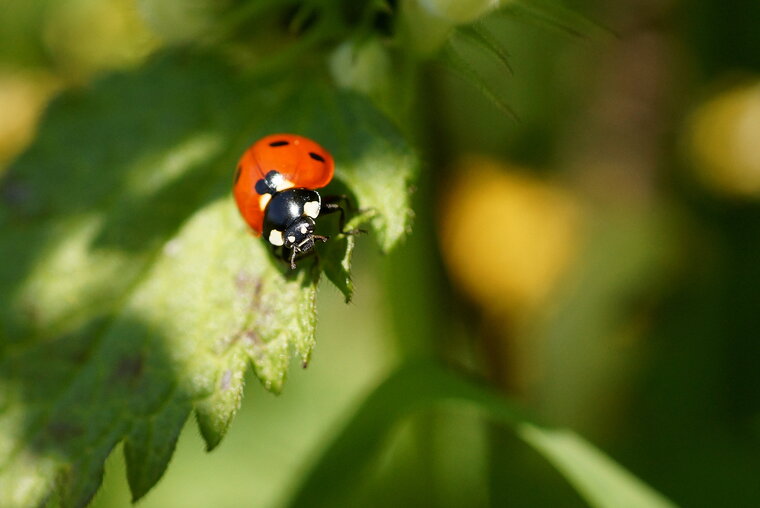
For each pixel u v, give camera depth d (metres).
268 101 0.14
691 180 0.17
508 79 0.17
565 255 0.17
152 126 0.14
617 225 0.17
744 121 0.17
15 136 0.19
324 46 0.14
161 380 0.13
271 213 0.13
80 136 0.14
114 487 0.16
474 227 0.17
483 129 0.17
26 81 0.20
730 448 0.16
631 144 0.17
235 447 0.17
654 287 0.17
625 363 0.17
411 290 0.15
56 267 0.14
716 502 0.16
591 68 0.17
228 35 0.14
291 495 0.14
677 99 0.17
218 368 0.13
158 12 0.14
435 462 0.16
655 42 0.17
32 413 0.13
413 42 0.13
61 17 0.19
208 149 0.14
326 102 0.14
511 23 0.17
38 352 0.14
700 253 0.17
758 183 0.17
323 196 0.13
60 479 0.13
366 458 0.14
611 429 0.16
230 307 0.13
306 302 0.13
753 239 0.17
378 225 0.13
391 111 0.14
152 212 0.14
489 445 0.16
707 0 0.17
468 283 0.16
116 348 0.13
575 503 0.15
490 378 0.16
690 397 0.16
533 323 0.17
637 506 0.14
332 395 0.17
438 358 0.14
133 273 0.14
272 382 0.13
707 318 0.17
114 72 0.14
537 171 0.17
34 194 0.14
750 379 0.16
